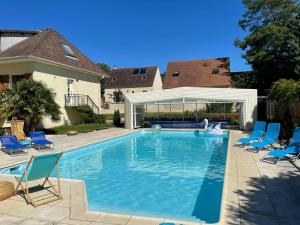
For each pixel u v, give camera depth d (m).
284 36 29.52
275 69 30.62
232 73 42.47
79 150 14.21
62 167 11.13
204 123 22.62
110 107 37.75
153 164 11.47
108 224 5.00
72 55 25.67
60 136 18.50
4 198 6.39
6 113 16.28
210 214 6.40
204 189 8.12
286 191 6.45
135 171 10.35
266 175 7.84
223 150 14.33
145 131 22.52
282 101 15.70
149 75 48.34
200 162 11.65
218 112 27.88
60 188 7.14
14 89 16.62
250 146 12.88
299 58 28.22
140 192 7.96
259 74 32.28
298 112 12.93
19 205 6.06
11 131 15.84
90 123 26.02
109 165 11.41
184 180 9.04
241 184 7.01
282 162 9.43
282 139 13.94
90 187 8.50
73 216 5.41
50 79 22.03
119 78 50.03
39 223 5.13
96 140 16.52
